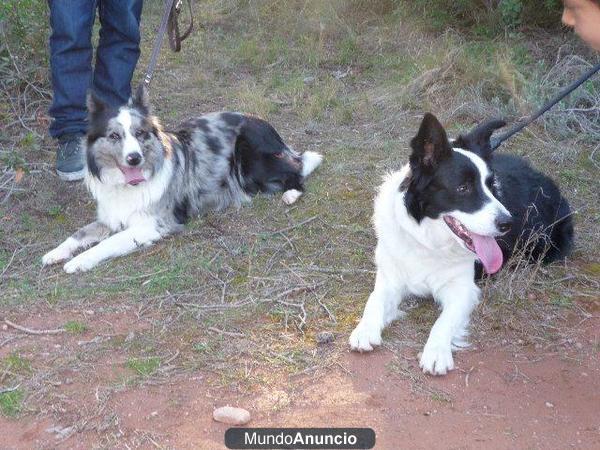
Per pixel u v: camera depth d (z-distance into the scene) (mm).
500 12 4066
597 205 2562
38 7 3236
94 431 1556
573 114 3123
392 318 1966
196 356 1800
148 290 2086
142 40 4164
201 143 2605
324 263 2232
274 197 2672
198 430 1560
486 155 1911
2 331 1900
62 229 2467
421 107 3367
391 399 1658
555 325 1948
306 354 1812
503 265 2123
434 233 1892
